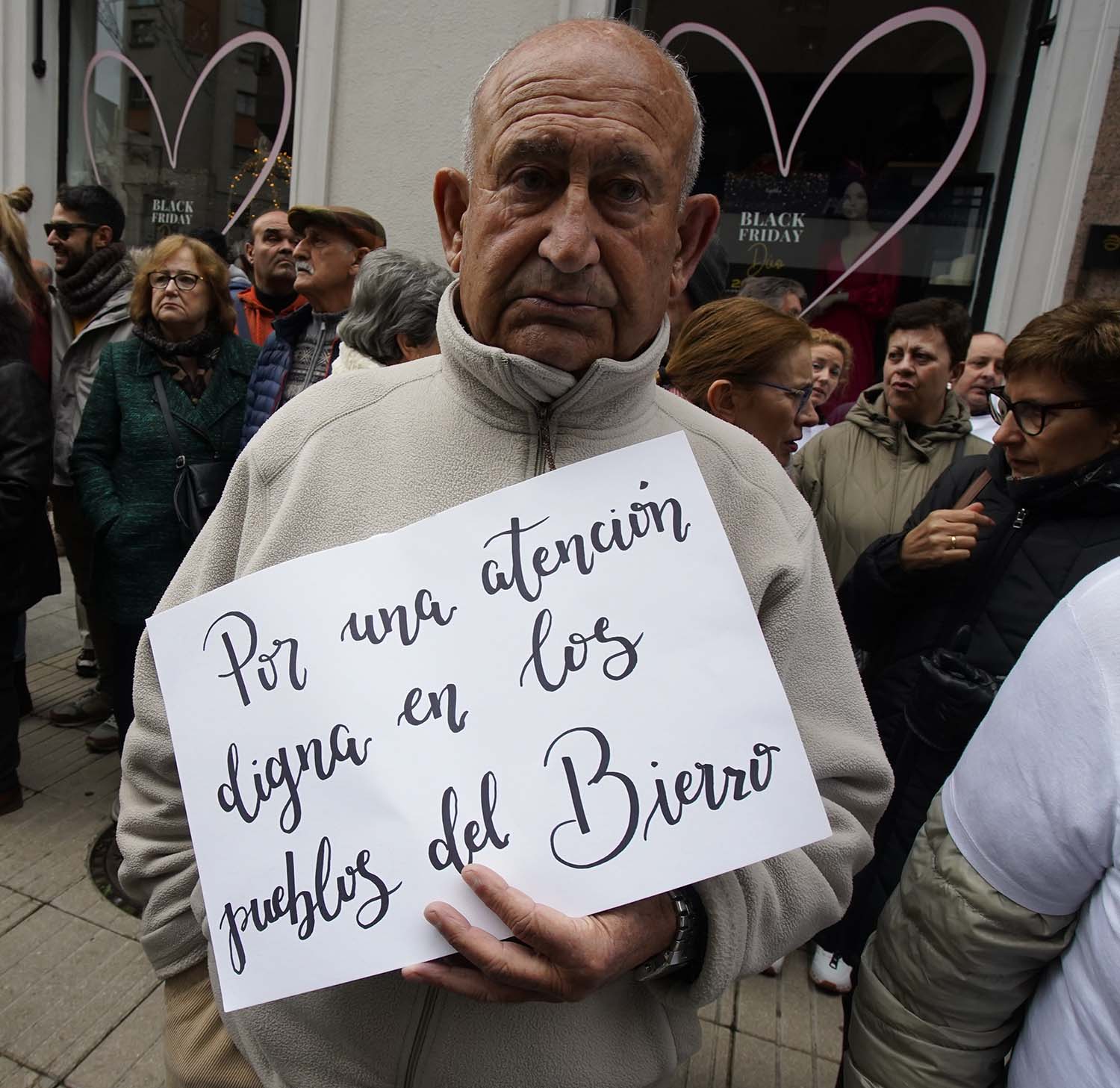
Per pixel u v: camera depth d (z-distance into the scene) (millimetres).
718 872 690
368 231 2295
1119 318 1356
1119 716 692
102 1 4371
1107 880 714
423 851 717
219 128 4203
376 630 764
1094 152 3078
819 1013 2021
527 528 766
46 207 4605
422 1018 797
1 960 1951
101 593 2334
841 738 844
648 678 727
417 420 854
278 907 745
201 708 799
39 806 2518
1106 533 1438
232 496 916
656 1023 848
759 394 1725
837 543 2244
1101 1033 714
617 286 725
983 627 1523
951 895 833
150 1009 1856
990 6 3199
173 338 2379
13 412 2170
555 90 675
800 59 3465
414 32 3443
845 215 3535
